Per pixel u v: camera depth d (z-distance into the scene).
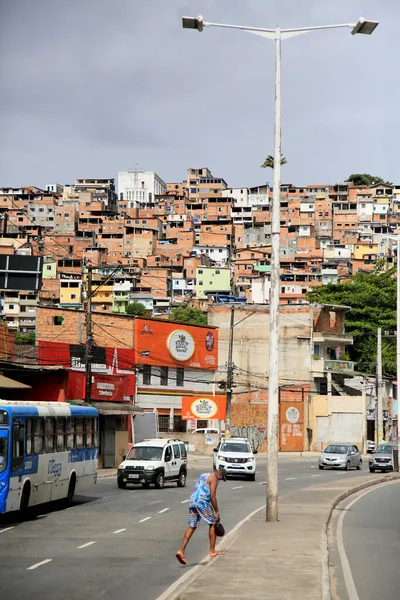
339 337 101.44
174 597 13.77
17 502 26.45
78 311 75.62
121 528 25.28
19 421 26.80
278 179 26.50
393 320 112.12
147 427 68.62
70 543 21.75
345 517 29.81
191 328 83.94
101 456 59.72
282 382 97.75
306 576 15.99
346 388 101.81
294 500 34.28
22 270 59.09
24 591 15.06
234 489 43.28
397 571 18.16
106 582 16.00
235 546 20.20
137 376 78.06
